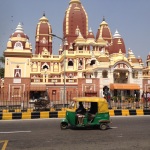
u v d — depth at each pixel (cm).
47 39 8406
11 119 2211
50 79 5656
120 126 1767
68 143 1197
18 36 5516
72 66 6838
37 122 2002
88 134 1448
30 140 1270
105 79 5244
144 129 1631
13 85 4884
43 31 8419
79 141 1245
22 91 4906
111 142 1221
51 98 5112
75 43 7206
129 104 3800
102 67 5288
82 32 8138
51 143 1198
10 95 4641
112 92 5206
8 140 1270
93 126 1716
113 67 5309
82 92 5088
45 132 1515
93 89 5141
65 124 1641
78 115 1627
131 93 5381
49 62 7381
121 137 1353
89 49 7281
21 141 1245
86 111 1691
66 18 8138
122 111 2548
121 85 5197
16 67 5388
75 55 6856
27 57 5466
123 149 1080
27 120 2145
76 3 8400
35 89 4984
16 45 5450
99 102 1650
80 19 8150
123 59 5353
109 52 7519
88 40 7250
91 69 5828
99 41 7500
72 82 5300
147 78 5703
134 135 1415
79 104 1684
